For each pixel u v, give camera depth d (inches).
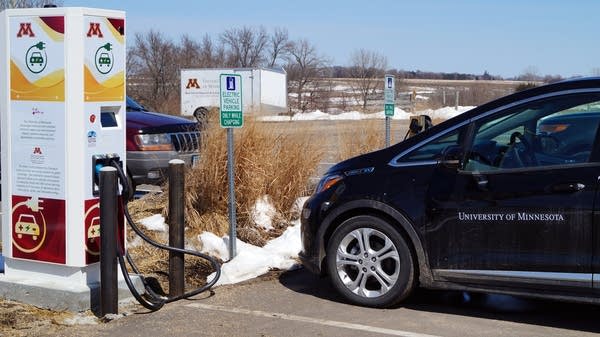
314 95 1738.4
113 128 242.7
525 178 218.1
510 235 218.1
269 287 270.4
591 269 206.5
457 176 227.9
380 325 223.3
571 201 209.0
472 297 254.8
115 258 228.5
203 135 355.6
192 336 214.1
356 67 1873.8
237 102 295.6
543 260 213.2
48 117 235.0
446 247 227.8
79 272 239.8
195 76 1374.3
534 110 225.5
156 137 394.9
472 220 223.5
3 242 251.6
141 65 1652.3
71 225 235.0
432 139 238.2
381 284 238.4
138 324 224.8
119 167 242.4
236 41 1866.4
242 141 352.2
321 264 251.9
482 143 229.3
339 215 246.4
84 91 231.3
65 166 233.6
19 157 241.9
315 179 388.2
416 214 230.7
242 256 295.4
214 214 344.2
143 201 371.2
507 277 218.8
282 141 374.0
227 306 245.3
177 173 246.8
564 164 214.5
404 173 236.7
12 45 239.1
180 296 250.7
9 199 245.9
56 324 223.3
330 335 214.1
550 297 213.9
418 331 217.2
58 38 230.4
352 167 249.3
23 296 241.3
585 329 218.8
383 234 236.8
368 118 464.4
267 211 357.4
